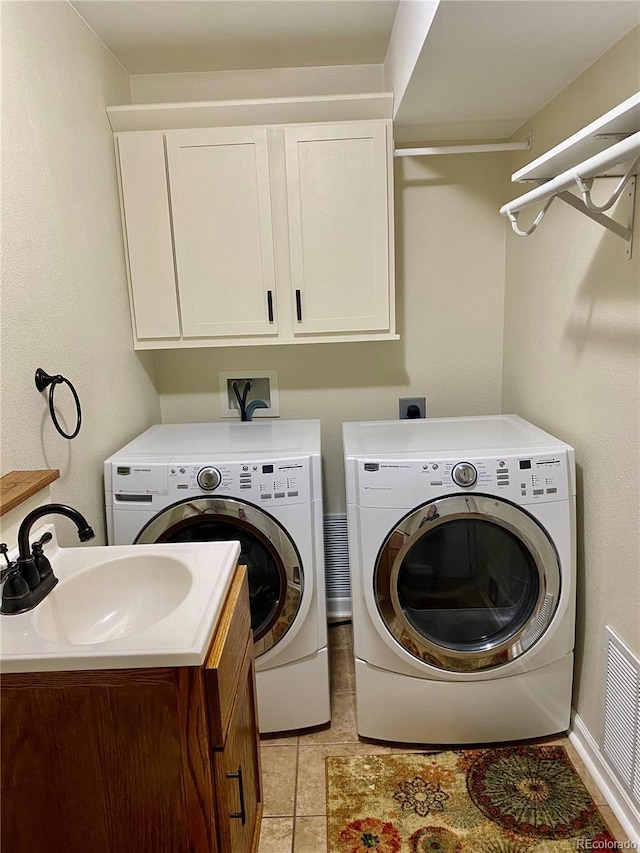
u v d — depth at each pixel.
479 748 1.91
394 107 2.08
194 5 1.86
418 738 1.91
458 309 2.55
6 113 1.42
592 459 1.75
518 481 1.76
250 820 1.37
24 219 1.49
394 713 1.90
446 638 1.86
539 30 1.43
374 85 2.39
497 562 1.86
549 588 1.79
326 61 2.33
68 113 1.77
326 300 2.22
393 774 1.81
